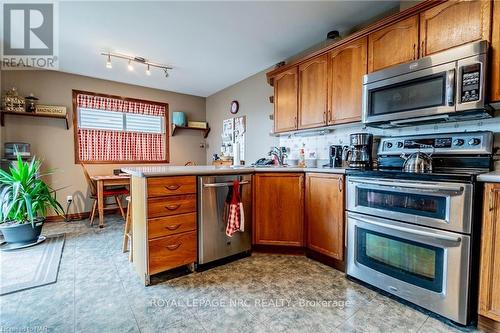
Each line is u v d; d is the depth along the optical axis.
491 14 1.50
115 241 2.82
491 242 1.31
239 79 4.14
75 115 3.88
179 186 1.96
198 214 2.07
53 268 2.11
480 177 1.34
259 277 1.98
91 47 2.95
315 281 1.92
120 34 2.65
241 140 4.19
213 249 2.15
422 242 1.52
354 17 2.37
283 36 2.72
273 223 2.43
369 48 2.12
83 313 1.50
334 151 2.58
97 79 4.06
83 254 2.43
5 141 3.38
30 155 3.39
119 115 4.28
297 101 2.78
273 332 1.35
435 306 1.47
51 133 3.71
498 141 1.71
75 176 3.90
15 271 2.05
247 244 2.41
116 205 4.13
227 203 2.21
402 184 1.59
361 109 2.17
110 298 1.67
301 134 3.15
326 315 1.50
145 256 1.83
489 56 1.50
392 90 1.90
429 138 1.94
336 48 2.37
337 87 2.38
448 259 1.42
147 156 4.59
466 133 1.78
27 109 3.44
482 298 1.34
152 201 1.83
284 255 2.45
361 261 1.86
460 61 1.56
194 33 2.64
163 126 4.75
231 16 2.34
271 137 3.61
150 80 4.18
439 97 1.66
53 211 3.72
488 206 1.31
